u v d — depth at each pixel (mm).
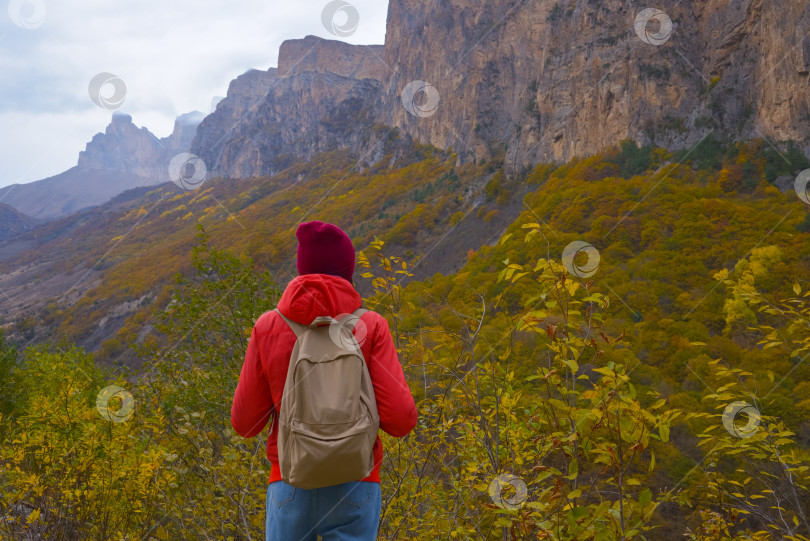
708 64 78438
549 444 1959
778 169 43125
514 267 1952
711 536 2527
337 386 1365
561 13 98375
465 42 131875
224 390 3811
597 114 81938
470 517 2246
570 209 41719
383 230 61656
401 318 2645
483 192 78875
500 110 117625
